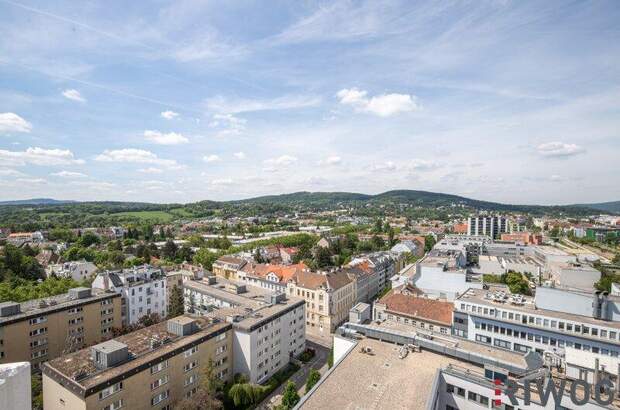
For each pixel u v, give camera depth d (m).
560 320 62.78
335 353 55.12
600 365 47.56
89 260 192.50
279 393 68.94
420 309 82.81
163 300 108.81
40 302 81.81
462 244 172.00
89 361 51.44
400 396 38.72
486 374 41.97
